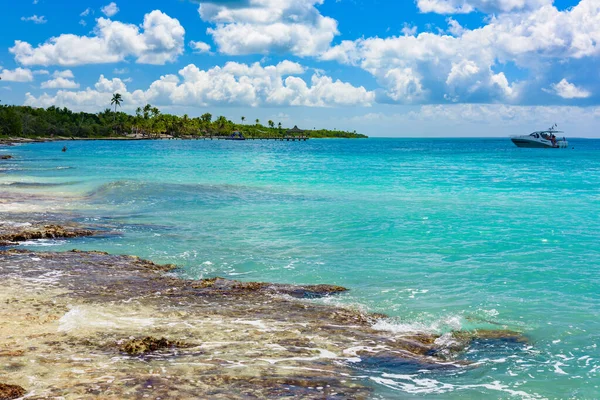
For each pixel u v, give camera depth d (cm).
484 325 1015
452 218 2230
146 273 1396
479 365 832
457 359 859
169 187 3378
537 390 743
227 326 988
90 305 1096
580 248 1655
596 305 1122
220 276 1401
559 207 2581
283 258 1575
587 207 2580
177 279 1342
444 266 1462
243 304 1140
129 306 1102
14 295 1153
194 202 2769
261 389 709
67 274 1357
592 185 3812
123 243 1791
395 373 795
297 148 16825
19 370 744
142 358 809
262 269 1460
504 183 3991
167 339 896
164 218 2273
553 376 791
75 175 4522
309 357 843
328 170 5581
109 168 5534
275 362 814
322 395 701
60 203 2700
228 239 1847
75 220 2195
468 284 1287
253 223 2148
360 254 1612
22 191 3219
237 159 8181
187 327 976
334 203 2734
